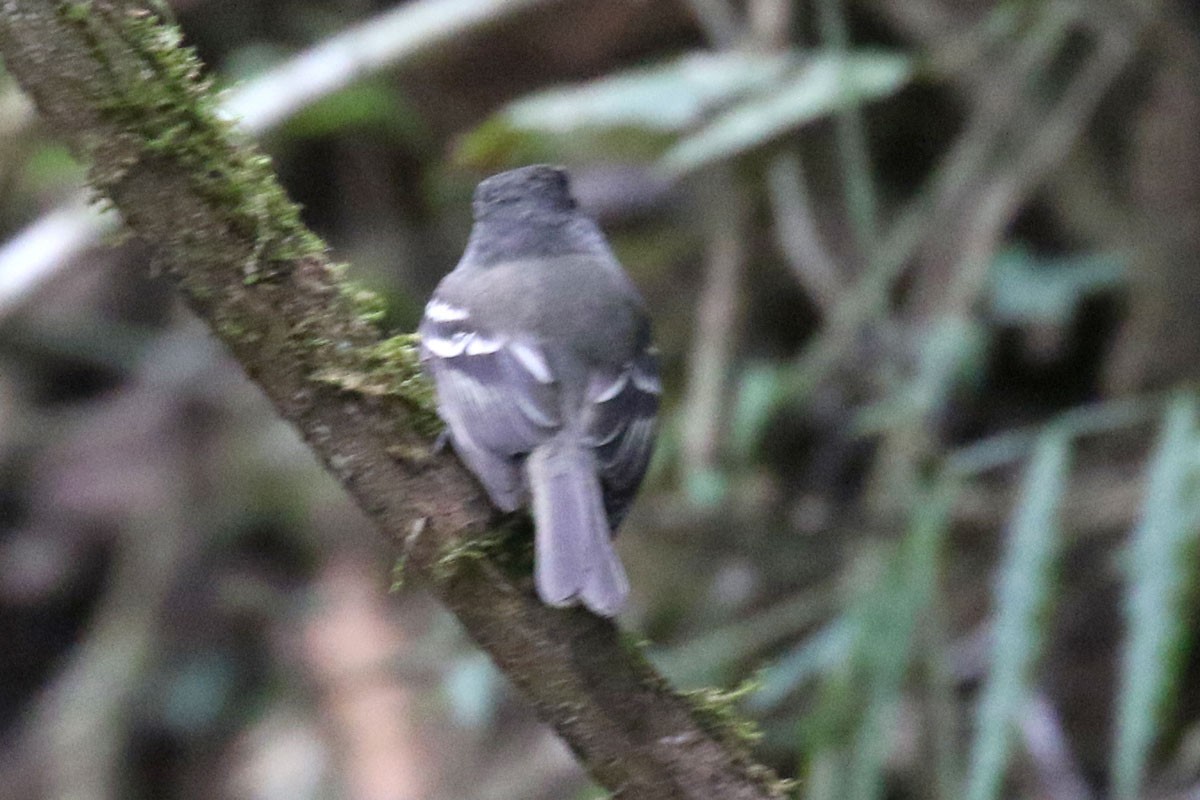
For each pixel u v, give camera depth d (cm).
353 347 510
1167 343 1077
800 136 1058
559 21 1189
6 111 1075
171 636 1434
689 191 1197
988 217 1035
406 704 1277
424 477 513
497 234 675
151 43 488
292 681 1377
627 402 613
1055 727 978
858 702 766
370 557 1411
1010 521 1052
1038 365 1203
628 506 592
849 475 1137
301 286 505
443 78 1229
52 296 1528
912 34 1156
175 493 1481
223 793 1350
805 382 1023
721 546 1119
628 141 950
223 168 494
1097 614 1073
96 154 488
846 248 1183
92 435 1548
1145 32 1034
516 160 972
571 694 505
